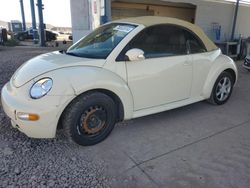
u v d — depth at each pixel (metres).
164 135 3.30
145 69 3.18
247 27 13.62
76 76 2.72
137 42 3.18
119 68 3.01
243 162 2.73
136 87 3.15
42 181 2.33
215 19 12.05
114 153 2.85
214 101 4.34
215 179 2.44
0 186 2.24
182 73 3.59
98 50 3.20
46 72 2.76
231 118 3.91
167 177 2.46
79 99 2.75
